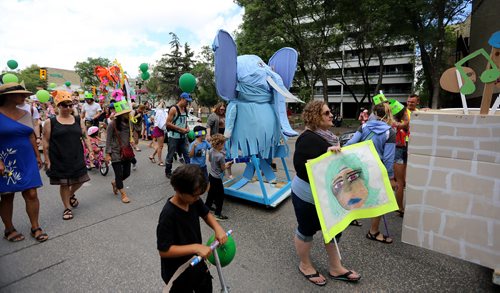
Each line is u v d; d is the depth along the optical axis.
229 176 6.46
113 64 11.17
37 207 3.55
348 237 3.62
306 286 2.66
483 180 1.92
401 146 4.11
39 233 3.54
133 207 4.62
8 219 3.48
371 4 15.28
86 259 3.10
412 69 37.66
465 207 2.00
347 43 22.61
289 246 3.38
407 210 2.23
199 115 21.56
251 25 18.70
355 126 23.89
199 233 1.88
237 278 2.77
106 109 10.73
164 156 8.83
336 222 2.40
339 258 2.75
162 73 48.06
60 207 4.62
